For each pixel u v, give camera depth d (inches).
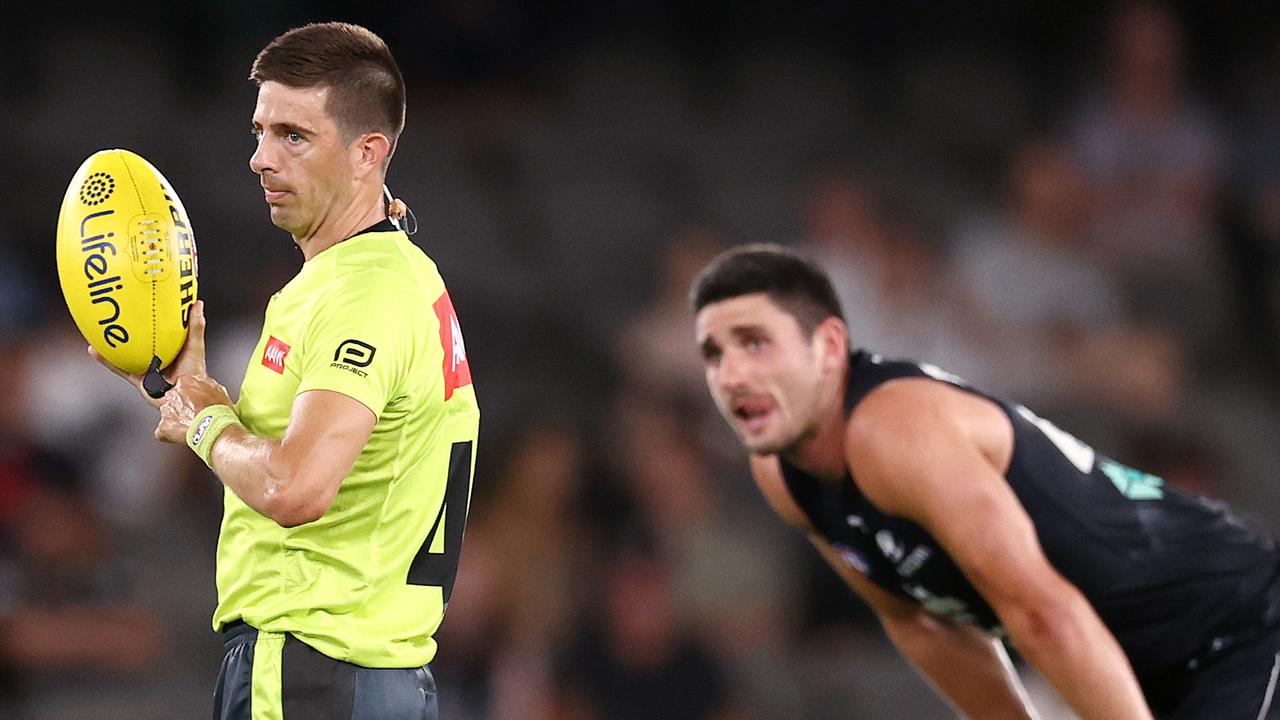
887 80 1752.0
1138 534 564.7
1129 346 1390.3
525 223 1488.7
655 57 1711.4
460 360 462.0
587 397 1290.6
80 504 1039.0
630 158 1585.9
